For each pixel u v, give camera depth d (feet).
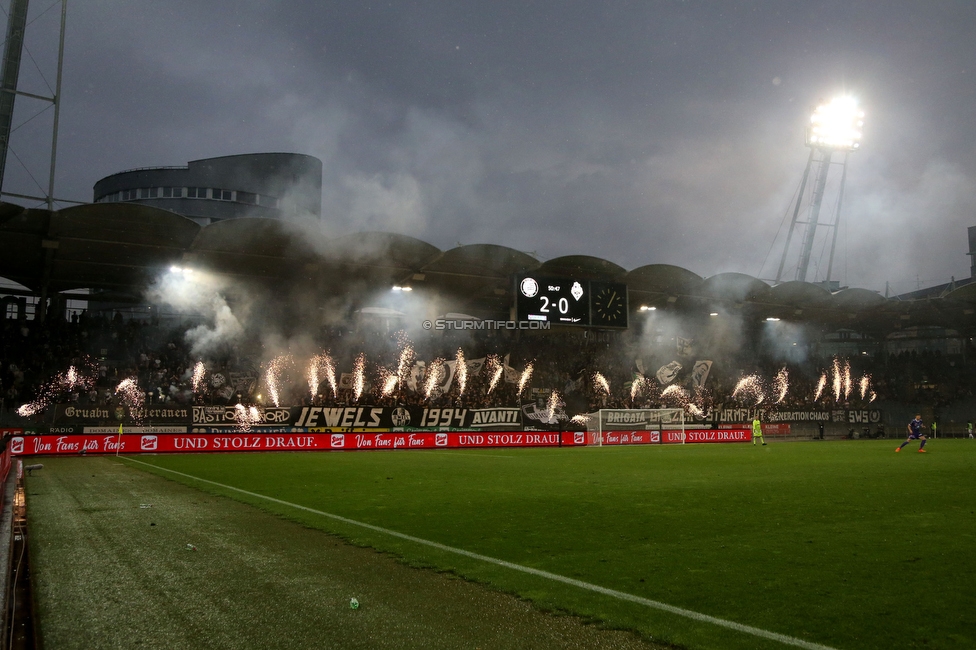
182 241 128.57
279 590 22.24
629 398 178.09
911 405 199.21
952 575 23.90
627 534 32.32
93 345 147.95
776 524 34.83
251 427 127.54
